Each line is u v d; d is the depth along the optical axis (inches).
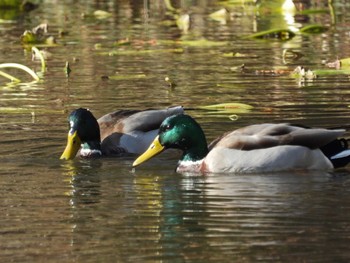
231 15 1101.7
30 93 724.7
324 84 737.0
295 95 698.8
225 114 646.5
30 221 448.8
